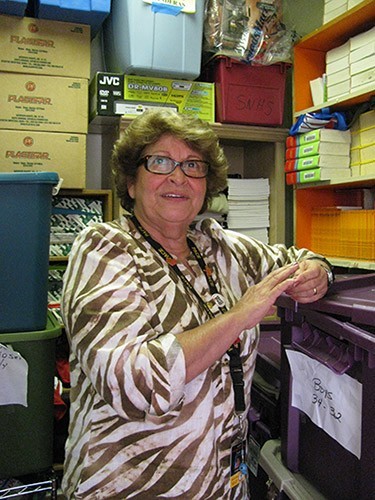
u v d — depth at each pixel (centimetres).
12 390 127
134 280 92
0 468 128
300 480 105
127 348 82
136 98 209
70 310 88
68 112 201
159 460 92
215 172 120
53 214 209
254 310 90
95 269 92
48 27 197
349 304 89
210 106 222
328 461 96
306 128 215
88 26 203
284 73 230
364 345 78
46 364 130
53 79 198
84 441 94
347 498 89
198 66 212
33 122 196
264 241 239
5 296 123
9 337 124
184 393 93
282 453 112
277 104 229
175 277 102
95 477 92
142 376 80
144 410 82
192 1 208
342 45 208
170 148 109
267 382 137
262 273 126
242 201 236
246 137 230
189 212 111
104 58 241
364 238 200
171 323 95
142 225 111
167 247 111
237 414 103
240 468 106
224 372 102
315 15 266
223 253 119
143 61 203
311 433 102
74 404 100
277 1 224
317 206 238
